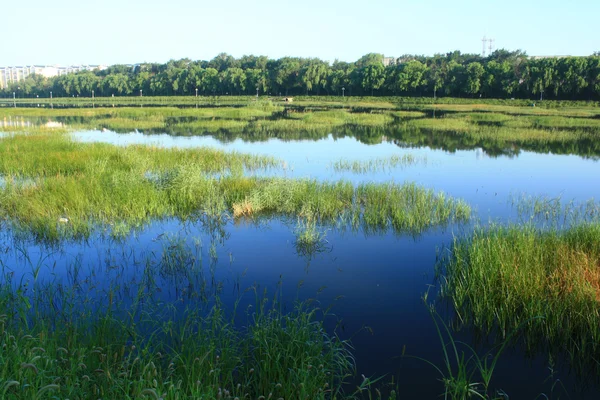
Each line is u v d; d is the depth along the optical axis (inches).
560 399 222.2
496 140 1201.4
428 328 283.9
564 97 2866.6
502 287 300.5
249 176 673.6
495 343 270.2
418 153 995.9
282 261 384.8
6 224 463.2
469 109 2425.0
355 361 250.2
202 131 1451.8
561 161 903.7
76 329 233.1
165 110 2319.1
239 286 336.5
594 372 243.6
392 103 3134.8
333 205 522.0
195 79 4399.6
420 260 387.5
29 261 376.2
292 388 209.2
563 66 2780.5
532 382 235.3
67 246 413.1
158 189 568.4
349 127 1560.0
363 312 301.0
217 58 4926.2
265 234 451.2
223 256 394.3
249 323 279.4
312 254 400.2
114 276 350.6
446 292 322.3
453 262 361.4
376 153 997.2
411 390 227.8
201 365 209.0
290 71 4067.4
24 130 1349.7
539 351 262.2
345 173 760.3
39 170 673.6
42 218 453.1
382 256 396.8
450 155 970.1
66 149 846.5
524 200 588.1
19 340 209.8
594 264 325.4
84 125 1625.2
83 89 5000.0
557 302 280.4
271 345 234.1
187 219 493.0
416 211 489.7
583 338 254.1
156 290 327.9
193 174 600.7
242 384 215.9
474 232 400.8
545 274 317.1
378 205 527.5
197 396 181.5
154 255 381.4
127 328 237.8
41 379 178.5
